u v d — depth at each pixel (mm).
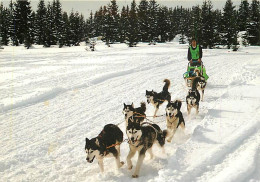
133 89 11086
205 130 5895
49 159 5137
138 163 4516
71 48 39094
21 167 4816
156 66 17328
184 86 11242
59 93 10500
